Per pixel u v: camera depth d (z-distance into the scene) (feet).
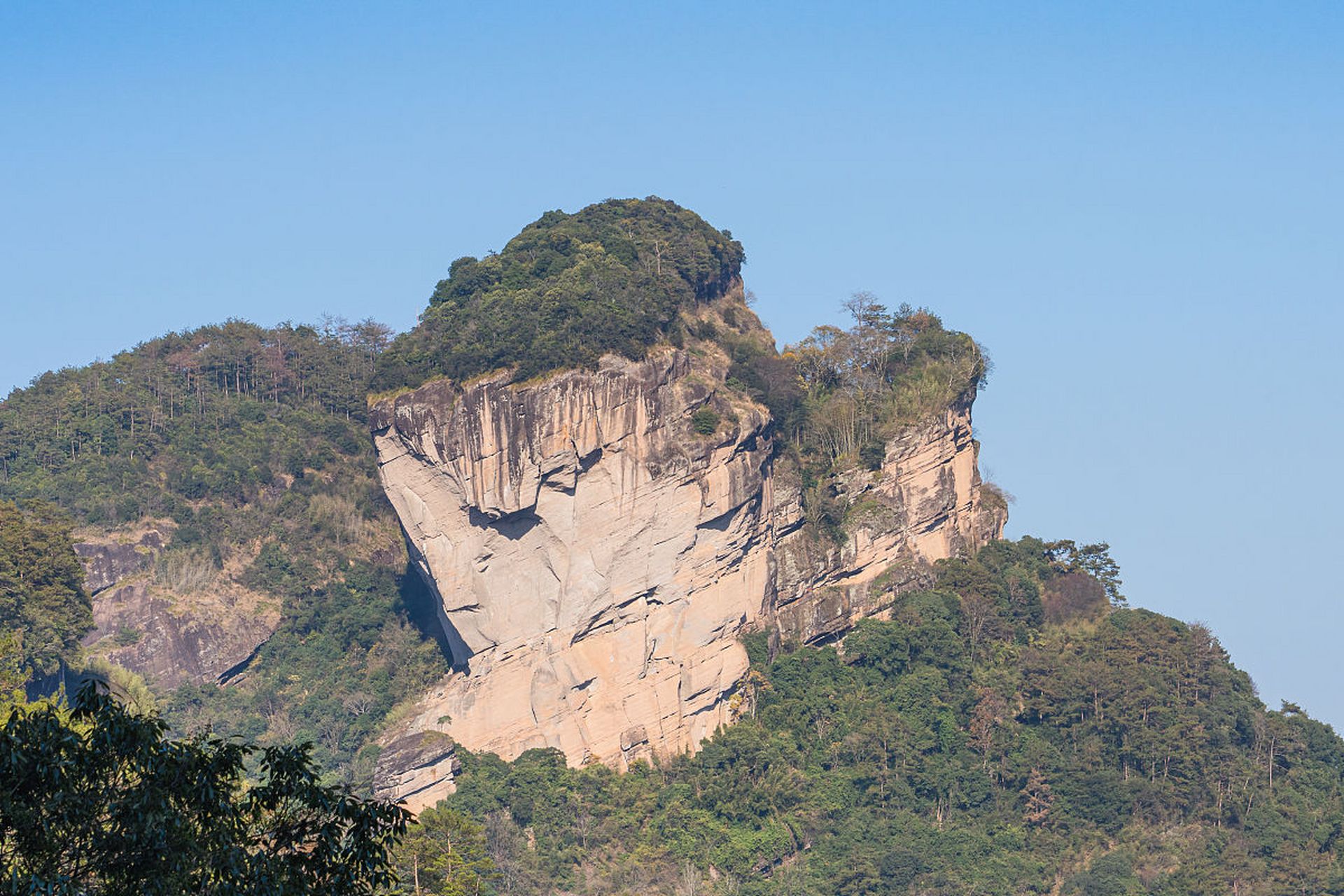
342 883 262.67
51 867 249.75
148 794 255.09
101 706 260.01
